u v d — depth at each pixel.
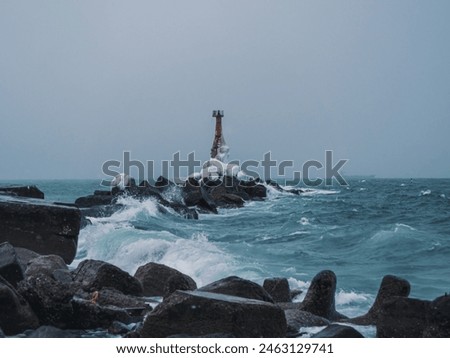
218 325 8.71
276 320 8.91
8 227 15.63
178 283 11.21
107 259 18.44
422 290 15.10
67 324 9.71
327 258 20.50
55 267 12.76
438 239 23.86
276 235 27.91
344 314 11.90
